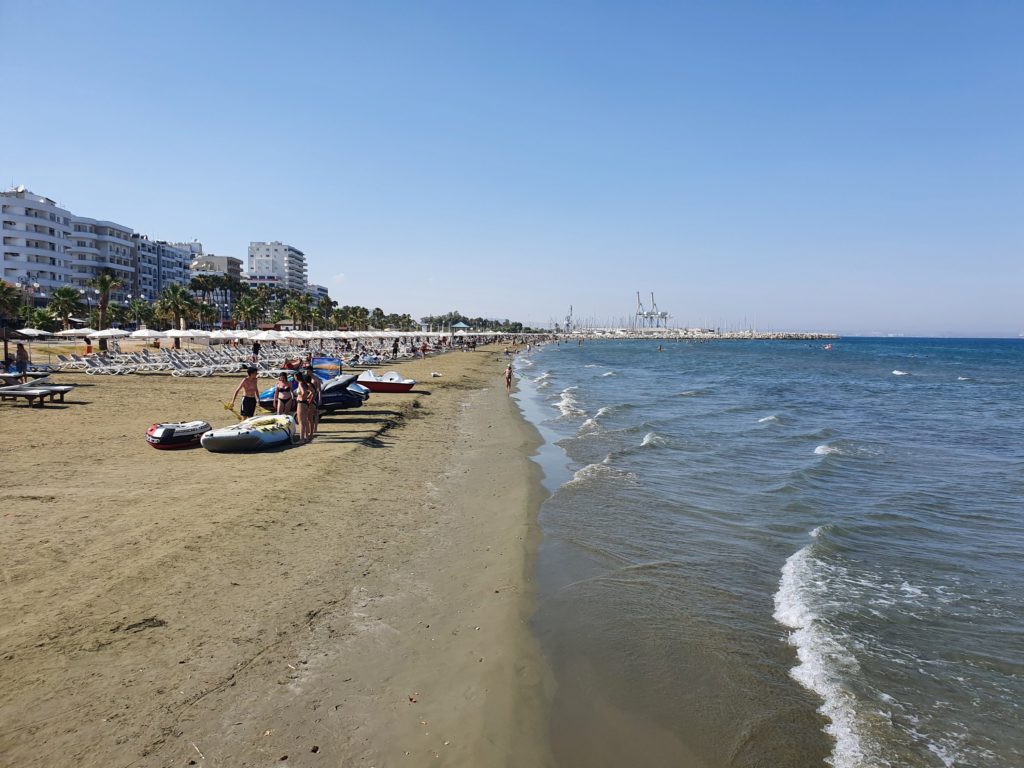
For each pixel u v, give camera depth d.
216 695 5.07
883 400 34.81
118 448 13.82
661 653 6.52
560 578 8.46
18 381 24.44
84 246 91.19
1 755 4.18
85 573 7.04
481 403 29.50
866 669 6.26
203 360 36.47
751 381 48.22
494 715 5.20
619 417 25.22
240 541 8.43
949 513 11.85
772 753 5.00
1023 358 105.56
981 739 5.22
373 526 9.77
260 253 176.12
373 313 146.50
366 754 4.58
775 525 10.99
